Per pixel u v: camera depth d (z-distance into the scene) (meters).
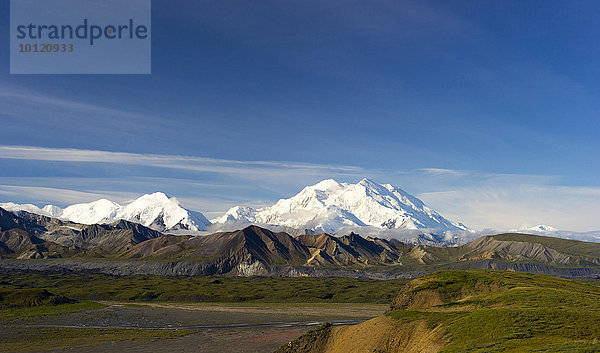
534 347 71.00
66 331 189.88
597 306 98.81
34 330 189.75
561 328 79.88
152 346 161.12
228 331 194.00
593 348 64.12
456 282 142.50
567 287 142.38
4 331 185.62
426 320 102.25
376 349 102.00
